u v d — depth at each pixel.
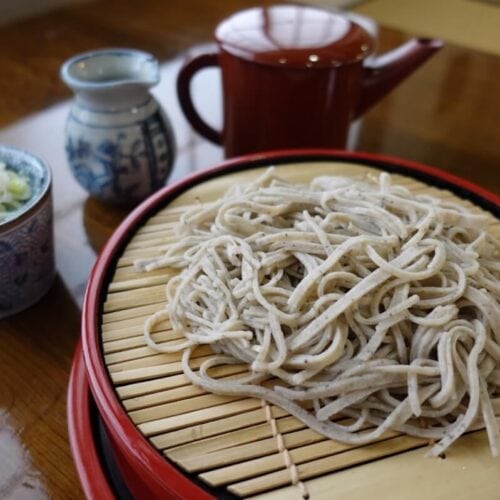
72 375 0.42
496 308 0.38
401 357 0.38
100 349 0.38
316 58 0.51
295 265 0.41
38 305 0.48
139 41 0.77
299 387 0.37
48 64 0.72
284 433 0.36
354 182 0.46
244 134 0.55
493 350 0.38
